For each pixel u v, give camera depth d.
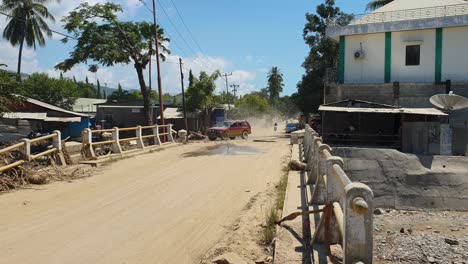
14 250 5.94
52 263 5.46
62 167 13.36
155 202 9.04
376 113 19.34
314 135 10.70
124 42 30.33
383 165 12.47
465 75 23.69
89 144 15.61
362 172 12.46
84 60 28.89
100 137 24.98
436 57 24.16
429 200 11.36
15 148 11.39
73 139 26.55
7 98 16.16
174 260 5.66
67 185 10.98
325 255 5.08
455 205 11.15
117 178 12.09
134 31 31.08
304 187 9.61
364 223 3.40
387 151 12.73
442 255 5.74
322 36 37.62
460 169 12.00
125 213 8.09
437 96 19.61
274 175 12.53
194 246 6.21
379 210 10.43
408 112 17.67
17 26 41.25
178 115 44.16
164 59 32.47
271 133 48.19
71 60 28.75
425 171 11.97
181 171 13.46
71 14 28.47
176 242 6.38
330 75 28.03
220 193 9.99
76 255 5.76
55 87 44.47
